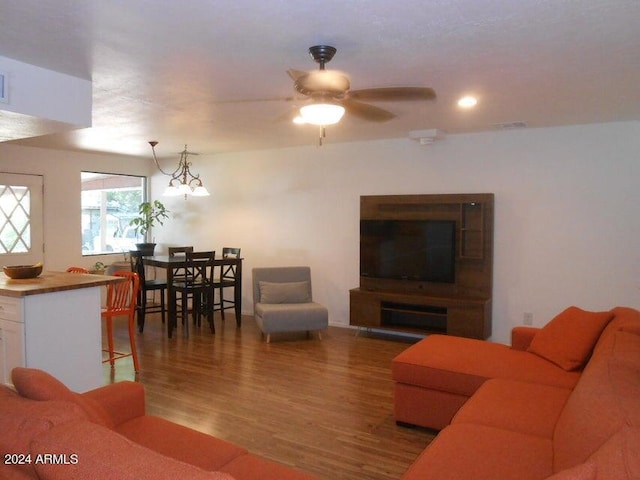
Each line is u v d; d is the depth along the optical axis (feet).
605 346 7.90
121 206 24.59
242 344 17.21
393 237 18.01
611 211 14.94
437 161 17.62
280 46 8.19
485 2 6.51
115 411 7.11
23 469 4.10
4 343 10.53
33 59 8.95
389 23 7.20
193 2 6.51
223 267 21.58
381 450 9.52
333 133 16.98
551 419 7.41
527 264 16.24
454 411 9.88
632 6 6.62
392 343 17.38
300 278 19.54
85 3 6.56
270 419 10.93
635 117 14.01
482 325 15.94
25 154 20.10
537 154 15.92
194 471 3.45
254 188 22.06
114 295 14.69
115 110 13.08
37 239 20.56
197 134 17.15
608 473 3.84
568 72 9.60
